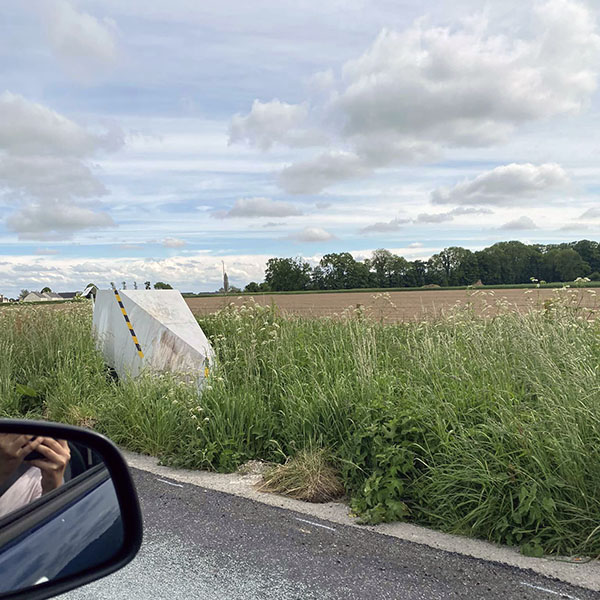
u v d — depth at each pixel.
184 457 5.31
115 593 2.89
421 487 4.24
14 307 11.42
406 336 7.97
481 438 4.36
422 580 3.05
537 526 3.53
